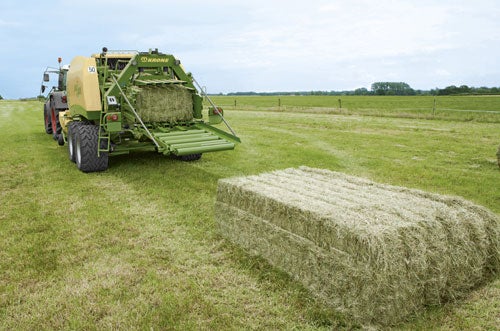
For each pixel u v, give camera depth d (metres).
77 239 4.38
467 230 3.29
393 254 2.76
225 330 2.84
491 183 6.71
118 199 5.80
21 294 3.29
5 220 4.98
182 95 7.22
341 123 15.93
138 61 6.99
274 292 3.31
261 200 3.71
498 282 3.45
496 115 18.02
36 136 12.50
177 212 5.21
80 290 3.31
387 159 8.84
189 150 5.81
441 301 3.17
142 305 3.11
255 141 11.29
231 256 3.93
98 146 7.10
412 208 3.31
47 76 11.05
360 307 2.86
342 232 2.92
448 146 10.32
